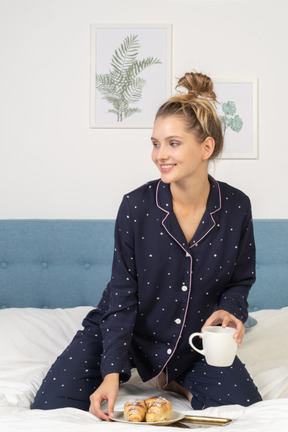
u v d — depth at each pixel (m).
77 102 2.98
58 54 2.98
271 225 2.90
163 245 1.66
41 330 2.29
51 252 2.86
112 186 2.99
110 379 1.55
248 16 2.98
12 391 1.78
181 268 1.67
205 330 1.48
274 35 2.98
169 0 2.97
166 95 2.97
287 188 2.99
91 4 2.97
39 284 2.85
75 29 2.98
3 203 2.98
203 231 1.66
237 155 2.98
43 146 2.98
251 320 2.54
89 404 1.67
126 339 1.64
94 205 2.99
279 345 2.32
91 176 2.99
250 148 2.98
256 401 1.67
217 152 1.63
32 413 1.45
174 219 1.65
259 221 2.91
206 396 1.70
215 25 2.97
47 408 1.62
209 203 1.67
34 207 2.99
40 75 2.98
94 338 1.84
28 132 2.98
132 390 1.85
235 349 1.47
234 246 1.71
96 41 2.96
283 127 2.99
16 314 2.39
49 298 2.86
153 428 1.31
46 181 2.98
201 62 2.97
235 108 2.97
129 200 1.67
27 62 2.98
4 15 2.97
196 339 1.74
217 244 1.68
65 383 1.68
